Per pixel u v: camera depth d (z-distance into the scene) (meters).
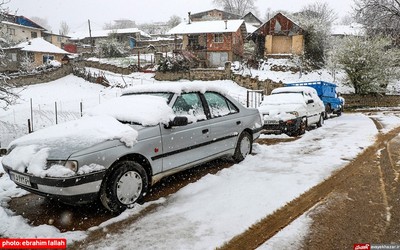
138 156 4.25
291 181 4.96
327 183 4.89
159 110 4.63
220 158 6.33
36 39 42.72
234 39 37.16
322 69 30.89
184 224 3.56
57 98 21.56
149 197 4.47
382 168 5.76
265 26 33.88
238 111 6.33
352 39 24.83
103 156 3.73
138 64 33.03
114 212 3.88
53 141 3.93
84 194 3.61
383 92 25.84
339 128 11.41
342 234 3.30
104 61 37.72
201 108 5.45
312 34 32.28
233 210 3.89
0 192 4.80
